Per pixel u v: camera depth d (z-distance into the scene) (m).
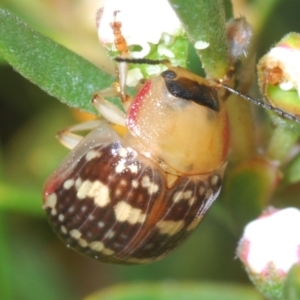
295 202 0.06
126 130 0.05
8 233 0.06
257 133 0.05
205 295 0.06
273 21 0.07
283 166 0.05
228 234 0.06
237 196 0.05
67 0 0.06
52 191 0.05
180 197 0.05
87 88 0.05
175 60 0.05
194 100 0.05
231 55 0.05
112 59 0.05
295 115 0.05
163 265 0.06
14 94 0.07
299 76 0.05
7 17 0.05
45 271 0.06
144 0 0.05
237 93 0.05
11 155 0.07
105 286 0.06
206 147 0.05
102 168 0.05
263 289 0.05
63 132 0.06
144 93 0.05
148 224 0.05
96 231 0.05
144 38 0.05
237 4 0.06
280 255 0.05
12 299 0.06
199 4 0.05
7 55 0.05
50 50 0.05
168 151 0.05
